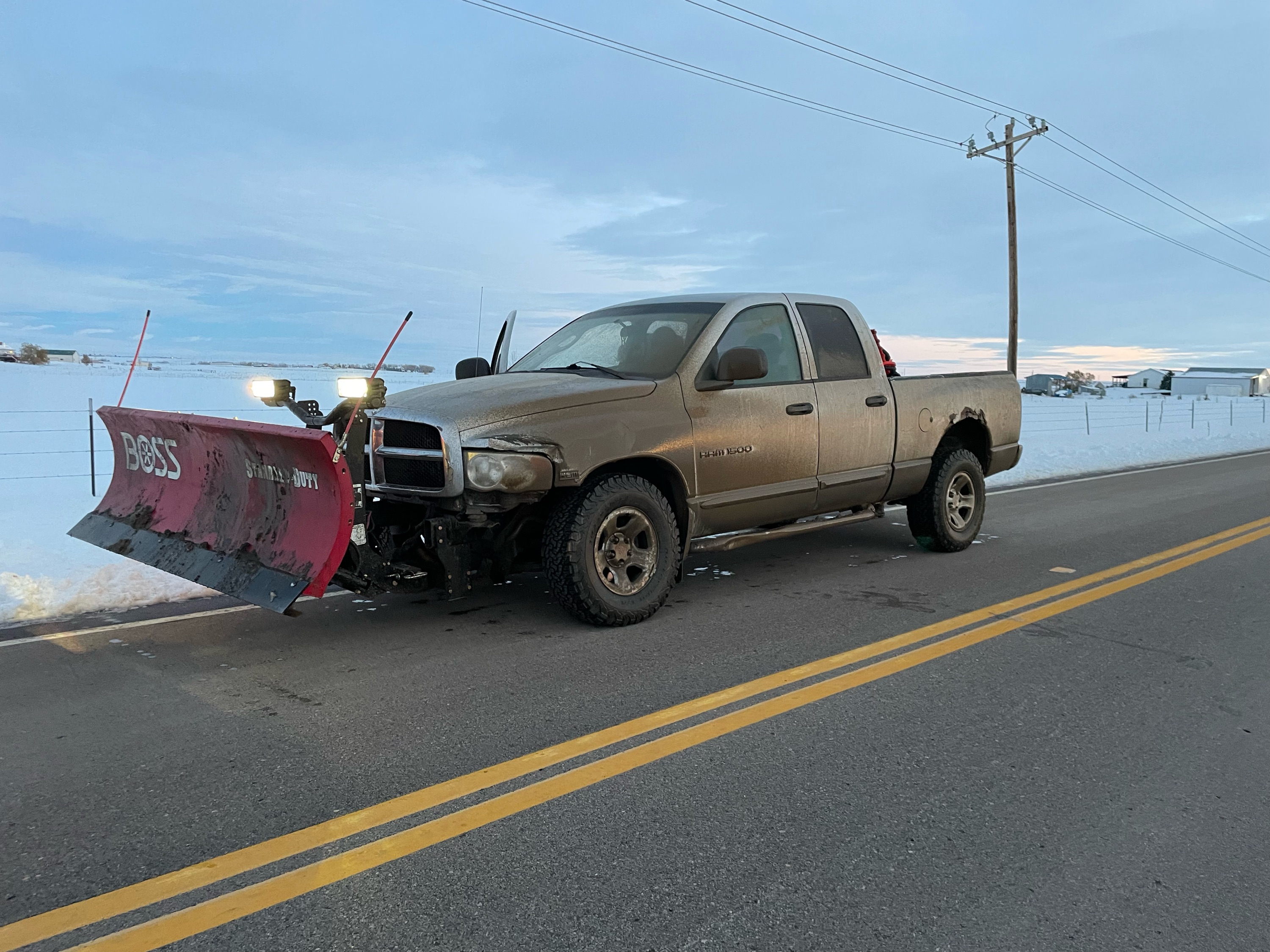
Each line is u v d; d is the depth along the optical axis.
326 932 2.13
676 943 2.09
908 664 4.29
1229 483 13.12
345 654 4.45
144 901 2.27
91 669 4.21
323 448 3.99
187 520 4.89
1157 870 2.45
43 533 7.35
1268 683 4.05
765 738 3.37
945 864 2.47
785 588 5.99
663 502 5.06
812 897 2.29
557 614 5.26
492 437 4.42
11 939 2.10
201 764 3.12
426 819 2.71
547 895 2.29
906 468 6.60
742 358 5.10
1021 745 3.32
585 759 3.16
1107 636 4.80
